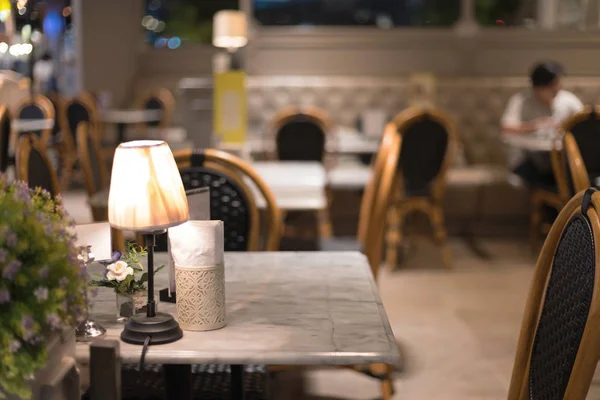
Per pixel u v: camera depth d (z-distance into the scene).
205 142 4.28
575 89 7.36
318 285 1.99
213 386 2.09
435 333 3.97
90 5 8.42
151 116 7.84
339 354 1.49
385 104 7.45
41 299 1.11
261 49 7.91
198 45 8.44
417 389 3.27
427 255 5.71
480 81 7.41
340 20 8.01
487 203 6.42
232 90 4.29
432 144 5.22
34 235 1.15
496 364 3.54
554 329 1.52
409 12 7.99
